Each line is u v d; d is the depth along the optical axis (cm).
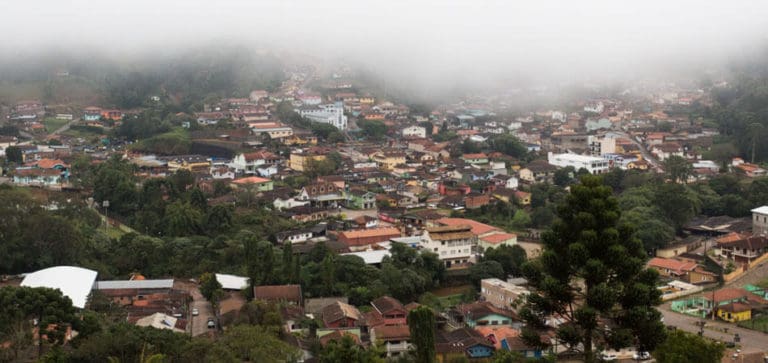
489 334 13350
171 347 10688
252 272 15462
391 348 13062
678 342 7731
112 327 11281
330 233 19938
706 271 17862
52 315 10744
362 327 13700
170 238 18425
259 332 11256
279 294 14862
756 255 18700
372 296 15575
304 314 14225
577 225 6688
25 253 15612
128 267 16938
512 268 17625
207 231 19425
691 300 15962
